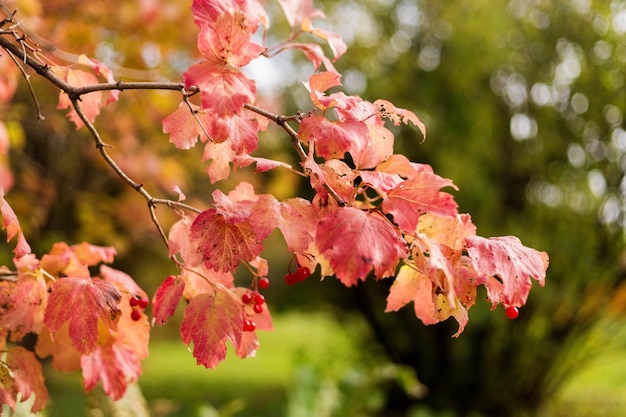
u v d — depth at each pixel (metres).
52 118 5.52
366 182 1.49
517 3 6.74
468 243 1.48
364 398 5.61
